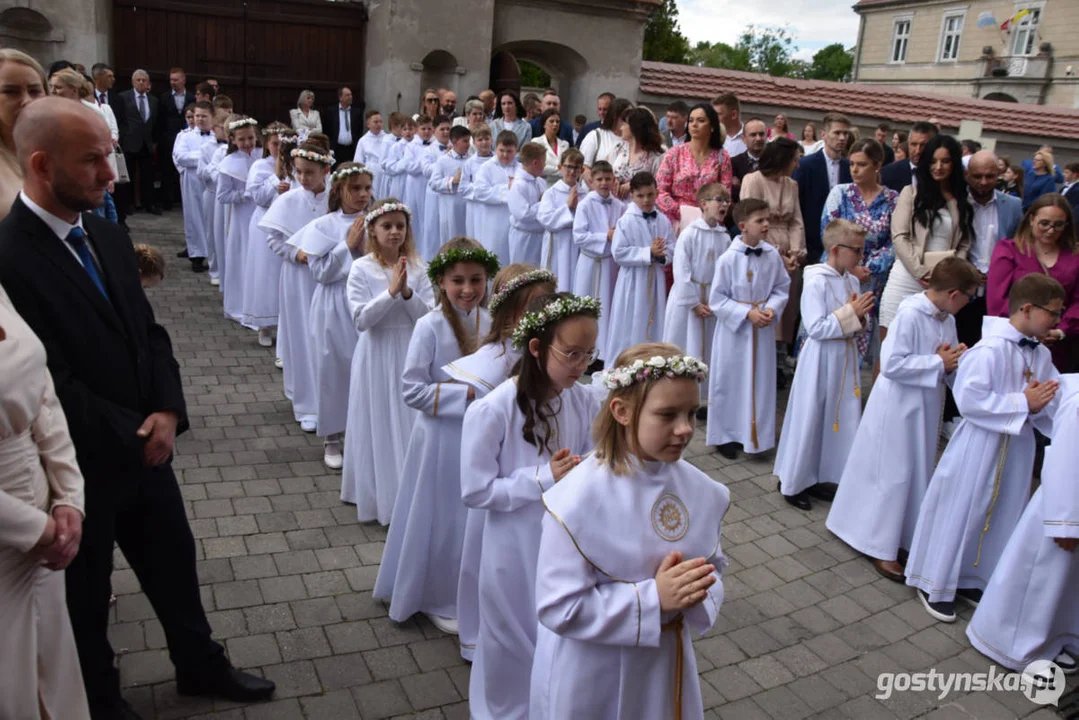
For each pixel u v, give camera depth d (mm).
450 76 13984
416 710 3262
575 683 2355
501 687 3107
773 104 14609
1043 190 12078
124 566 4059
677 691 2346
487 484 2922
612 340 7137
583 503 2250
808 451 5207
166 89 13898
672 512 2299
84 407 2594
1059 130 15375
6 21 11977
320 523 4629
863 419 4688
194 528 4477
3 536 2203
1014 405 3971
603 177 7242
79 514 2438
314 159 5957
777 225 6809
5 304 2350
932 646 3951
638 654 2316
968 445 4137
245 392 6488
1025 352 4113
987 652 3865
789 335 7270
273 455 5434
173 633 3102
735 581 4410
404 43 13398
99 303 2697
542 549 2314
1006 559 3814
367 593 4020
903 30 39031
